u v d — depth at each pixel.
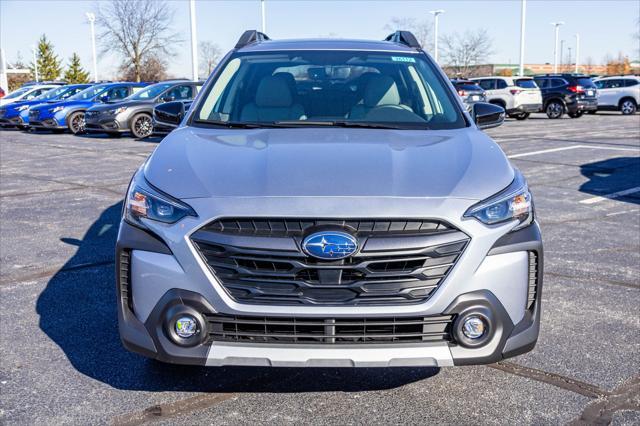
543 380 3.31
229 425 2.89
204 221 2.69
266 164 2.97
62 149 14.99
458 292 2.69
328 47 4.47
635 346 3.72
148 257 2.77
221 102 3.98
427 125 3.73
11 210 7.72
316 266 2.63
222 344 2.71
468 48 57.81
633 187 9.03
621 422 2.89
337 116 3.82
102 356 3.62
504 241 2.78
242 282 2.69
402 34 4.90
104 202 8.20
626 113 27.84
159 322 2.75
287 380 3.31
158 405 3.07
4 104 23.17
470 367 3.45
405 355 2.68
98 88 20.97
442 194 2.74
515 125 21.52
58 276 5.09
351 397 3.14
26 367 3.47
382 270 2.66
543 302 4.45
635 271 5.16
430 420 2.93
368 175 2.86
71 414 2.99
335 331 2.69
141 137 17.53
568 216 7.22
